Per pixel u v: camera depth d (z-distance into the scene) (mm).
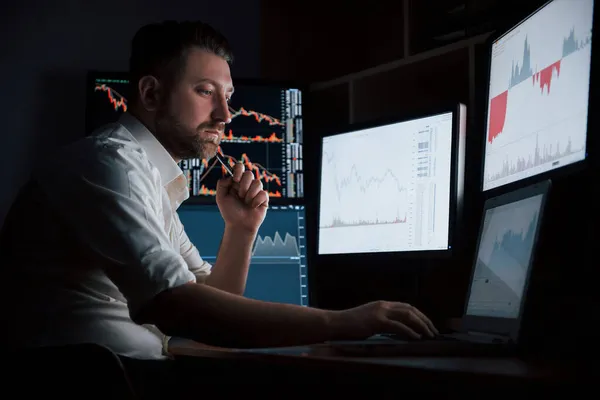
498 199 1408
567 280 1294
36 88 2621
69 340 1388
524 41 1519
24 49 2621
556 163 1346
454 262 2033
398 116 1991
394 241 1957
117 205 1314
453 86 2139
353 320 1169
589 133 1222
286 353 1062
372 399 1104
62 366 957
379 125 2047
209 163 2398
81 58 2689
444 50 2080
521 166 1503
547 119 1393
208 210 2271
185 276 1275
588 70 1242
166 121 1636
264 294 2223
